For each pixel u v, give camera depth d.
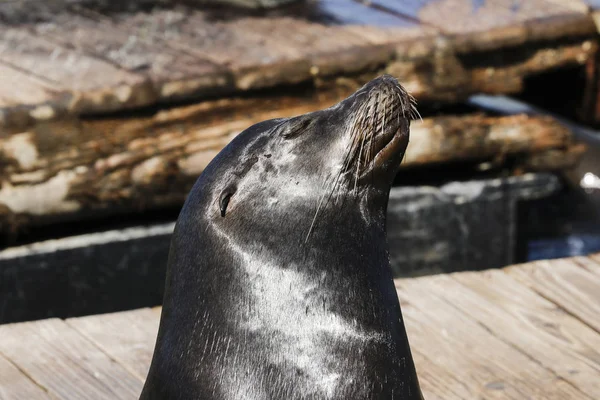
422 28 18.44
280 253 7.70
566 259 13.53
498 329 11.91
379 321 7.74
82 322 12.13
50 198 15.48
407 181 18.20
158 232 16.25
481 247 18.44
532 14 19.17
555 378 10.93
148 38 17.91
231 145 8.21
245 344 7.57
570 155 18.88
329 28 18.52
